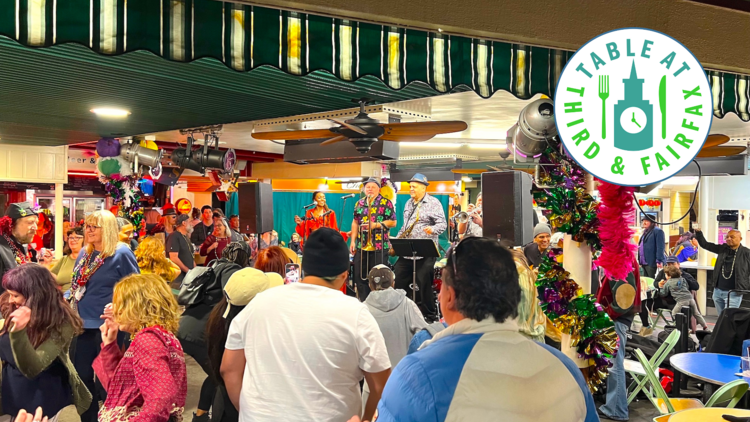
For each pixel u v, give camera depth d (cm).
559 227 305
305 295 235
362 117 478
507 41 244
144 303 273
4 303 314
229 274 393
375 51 221
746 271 852
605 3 263
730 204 1020
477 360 139
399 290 393
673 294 775
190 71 384
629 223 297
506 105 557
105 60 355
